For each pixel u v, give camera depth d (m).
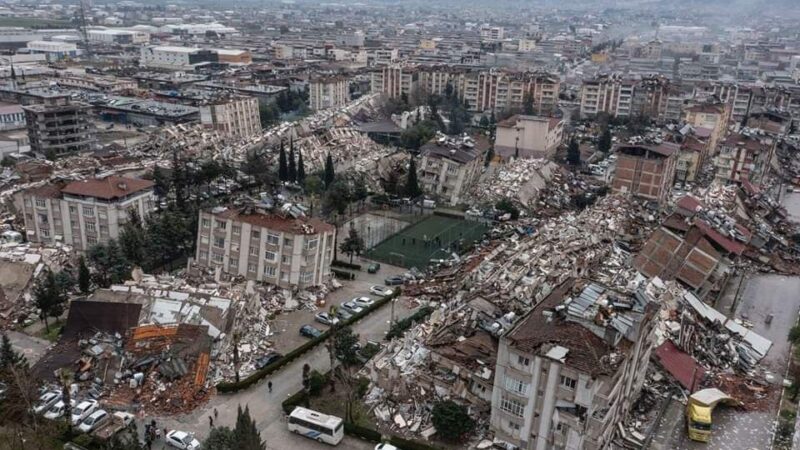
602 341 70.81
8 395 79.44
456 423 75.25
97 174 135.50
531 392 69.12
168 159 181.12
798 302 120.44
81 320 94.75
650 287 106.56
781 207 171.50
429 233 150.88
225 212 118.00
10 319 103.75
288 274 113.19
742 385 91.19
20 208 140.50
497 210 159.88
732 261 125.38
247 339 98.50
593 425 66.56
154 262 122.88
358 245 131.00
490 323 90.25
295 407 81.62
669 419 82.94
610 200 159.88
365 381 87.44
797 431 81.75
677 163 187.88
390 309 112.31
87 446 74.44
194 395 84.69
